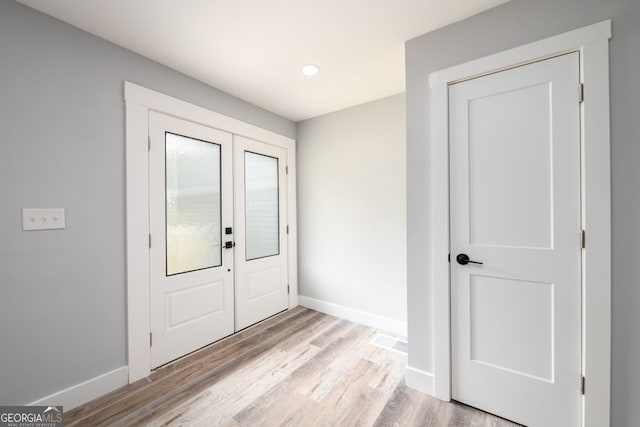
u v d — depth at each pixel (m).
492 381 1.52
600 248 1.24
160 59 1.97
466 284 1.59
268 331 2.62
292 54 1.93
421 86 1.72
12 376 1.40
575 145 1.31
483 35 1.52
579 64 1.30
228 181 2.53
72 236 1.60
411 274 1.77
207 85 2.35
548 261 1.37
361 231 2.80
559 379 1.35
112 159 1.77
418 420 1.49
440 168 1.63
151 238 1.96
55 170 1.54
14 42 1.41
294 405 1.60
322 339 2.44
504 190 1.48
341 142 2.93
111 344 1.75
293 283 3.26
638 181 1.18
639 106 1.17
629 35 1.19
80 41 1.63
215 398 1.66
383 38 1.75
